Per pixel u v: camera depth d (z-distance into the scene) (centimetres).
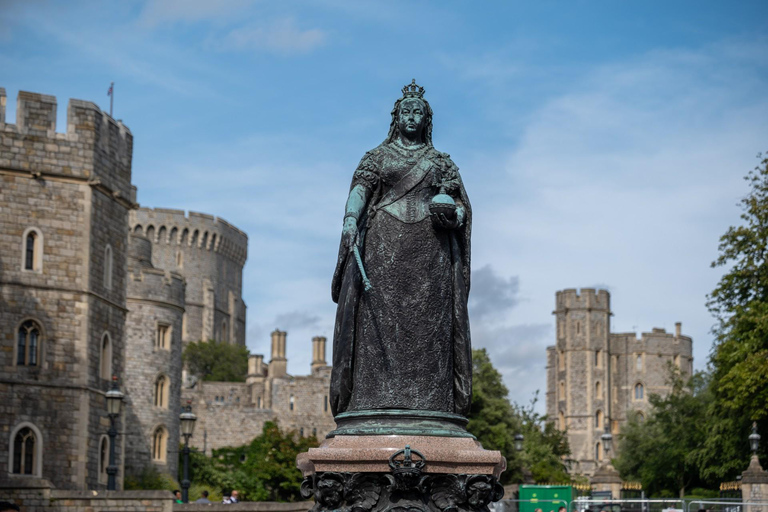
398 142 990
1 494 3259
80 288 4866
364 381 938
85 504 3344
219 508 3619
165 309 7250
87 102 4988
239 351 13225
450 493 891
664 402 7338
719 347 4550
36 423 4669
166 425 7162
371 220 964
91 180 4944
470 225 979
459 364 950
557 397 15188
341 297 954
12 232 4772
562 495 3588
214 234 14538
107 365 5028
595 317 15162
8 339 4672
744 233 4397
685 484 6862
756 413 4059
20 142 4825
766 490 3338
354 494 887
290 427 9869
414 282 945
